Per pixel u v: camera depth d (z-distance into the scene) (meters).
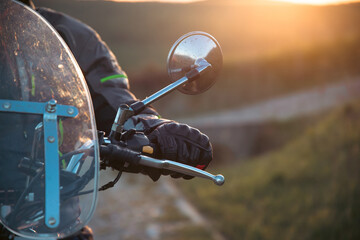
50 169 1.25
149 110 1.81
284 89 36.69
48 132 1.29
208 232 7.11
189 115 34.41
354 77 34.78
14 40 1.42
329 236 6.35
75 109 1.37
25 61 1.40
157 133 1.49
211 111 34.84
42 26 1.50
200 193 9.64
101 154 1.37
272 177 9.99
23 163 1.26
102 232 6.94
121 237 6.72
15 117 1.30
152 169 1.48
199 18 107.50
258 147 25.80
